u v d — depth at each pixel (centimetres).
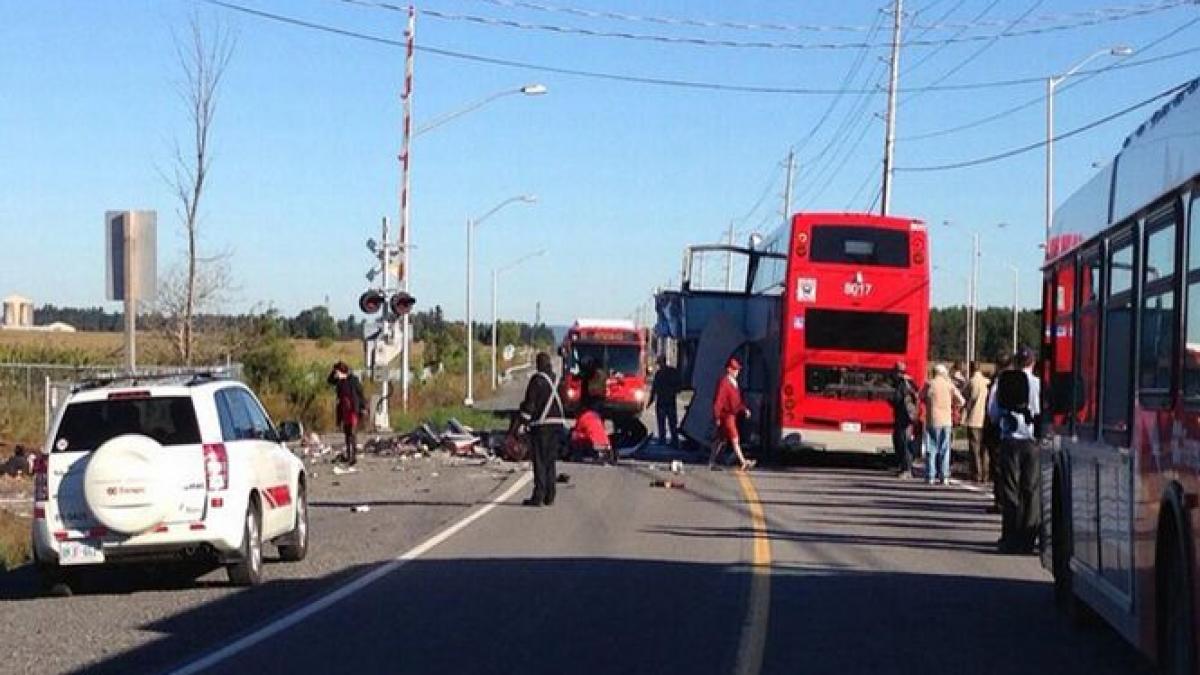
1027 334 8831
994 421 1970
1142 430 945
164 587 1540
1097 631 1206
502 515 2181
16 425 3120
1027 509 1714
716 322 3778
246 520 1498
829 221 3262
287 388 4184
